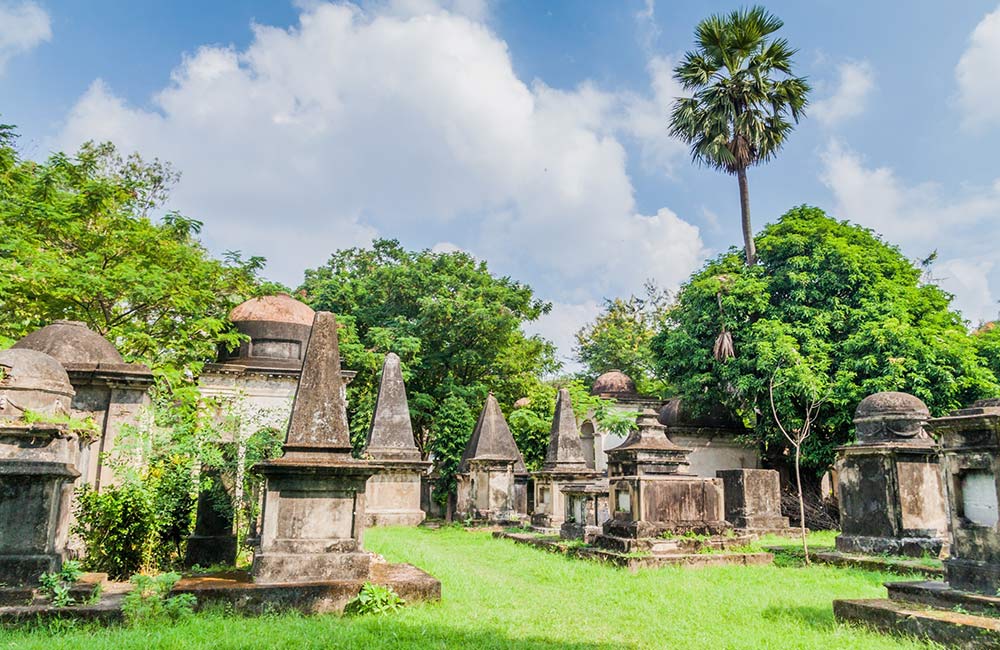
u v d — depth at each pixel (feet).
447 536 64.49
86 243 60.54
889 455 43.52
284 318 84.94
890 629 22.57
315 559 26.86
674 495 46.85
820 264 74.13
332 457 28.30
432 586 27.58
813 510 73.51
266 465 26.94
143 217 65.72
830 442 72.49
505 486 77.71
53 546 25.39
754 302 75.77
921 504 43.52
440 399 104.17
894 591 25.38
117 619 22.86
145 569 31.89
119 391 39.58
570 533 55.98
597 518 55.52
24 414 27.48
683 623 24.61
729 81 92.17
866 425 46.75
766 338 71.61
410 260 118.01
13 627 21.88
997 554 23.45
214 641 19.98
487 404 84.84
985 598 22.15
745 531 54.54
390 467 77.77
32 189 57.47
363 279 115.85
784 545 50.31
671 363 84.84
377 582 27.07
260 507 38.37
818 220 79.30
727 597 30.07
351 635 21.06
